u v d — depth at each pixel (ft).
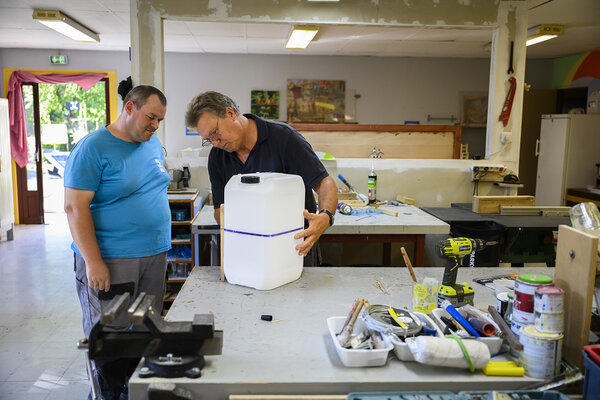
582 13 15.33
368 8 12.55
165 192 7.54
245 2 12.21
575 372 4.00
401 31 17.72
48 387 8.78
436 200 13.47
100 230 6.79
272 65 23.99
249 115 6.79
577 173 20.75
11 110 22.66
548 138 21.58
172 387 3.67
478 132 25.43
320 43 20.57
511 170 13.48
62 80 22.85
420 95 24.75
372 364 4.10
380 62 24.36
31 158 23.35
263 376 3.91
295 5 12.34
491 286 6.12
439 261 11.77
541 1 13.88
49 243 19.88
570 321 4.25
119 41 20.76
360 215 10.94
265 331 4.72
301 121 24.41
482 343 4.05
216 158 7.03
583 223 5.01
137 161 6.91
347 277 6.40
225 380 3.84
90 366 4.79
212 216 11.08
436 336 4.38
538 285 4.24
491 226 10.57
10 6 14.88
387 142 15.23
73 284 14.69
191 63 23.66
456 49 21.93
